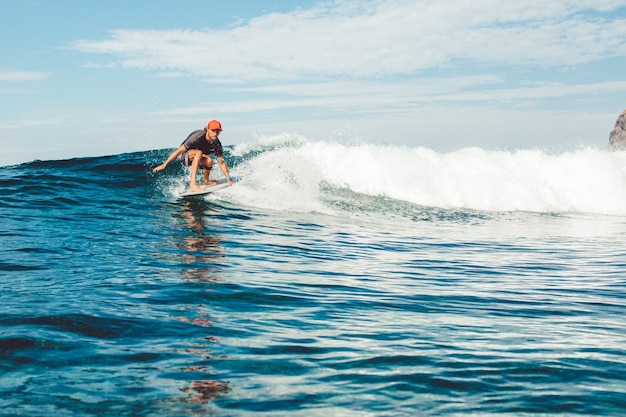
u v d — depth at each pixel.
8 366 2.67
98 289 4.29
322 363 2.92
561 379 2.74
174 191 10.91
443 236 9.15
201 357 2.93
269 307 4.11
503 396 2.50
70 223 7.57
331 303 4.35
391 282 5.38
